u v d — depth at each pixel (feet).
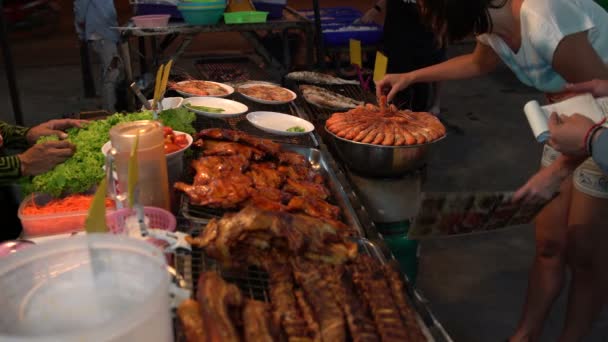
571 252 8.85
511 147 19.48
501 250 13.30
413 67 15.81
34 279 3.41
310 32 13.21
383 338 3.96
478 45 9.59
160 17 12.30
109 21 16.75
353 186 8.56
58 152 6.79
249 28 12.62
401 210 8.68
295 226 4.83
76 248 3.51
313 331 4.12
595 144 5.64
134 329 3.09
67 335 2.85
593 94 6.24
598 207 8.22
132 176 4.32
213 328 3.69
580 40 6.86
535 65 7.70
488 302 11.35
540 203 6.37
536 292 9.52
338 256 4.86
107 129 7.28
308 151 7.81
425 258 12.92
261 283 4.84
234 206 5.99
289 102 10.67
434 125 8.61
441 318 10.80
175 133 7.33
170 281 3.95
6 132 8.70
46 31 35.22
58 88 25.12
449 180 16.84
